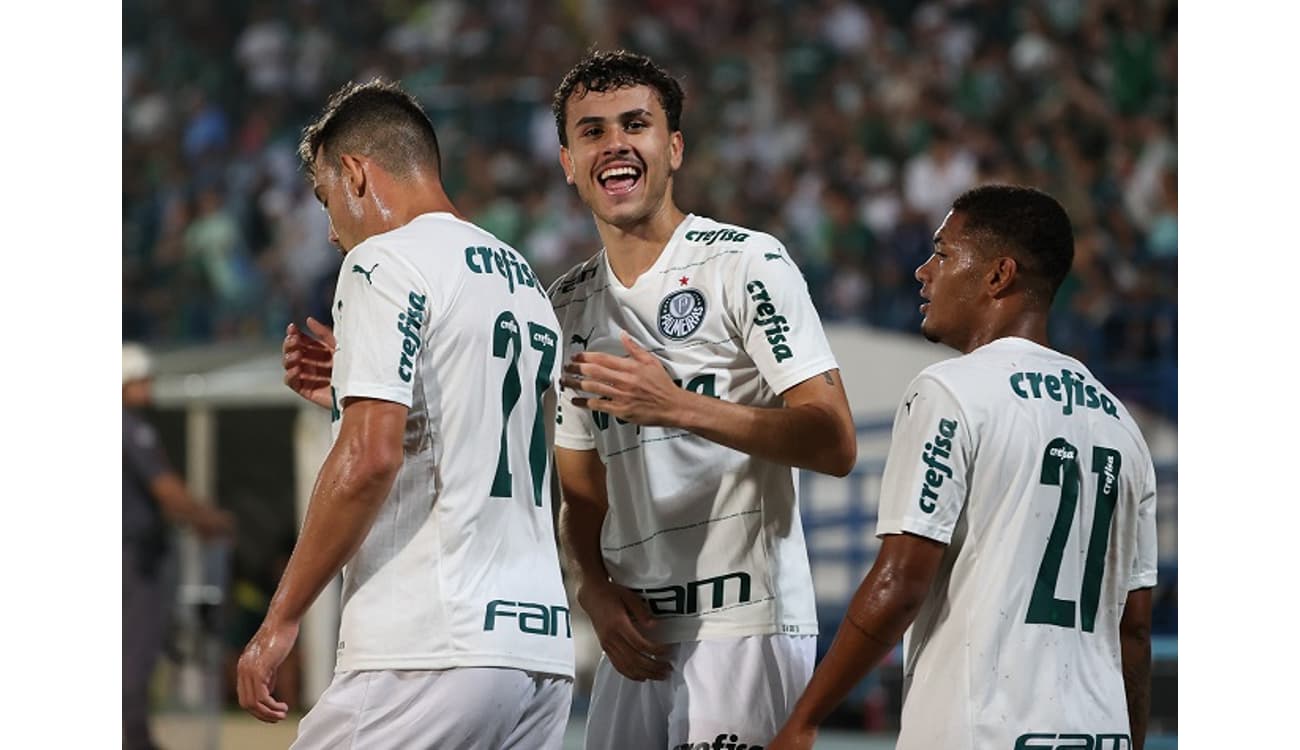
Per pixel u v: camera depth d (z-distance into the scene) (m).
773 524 5.63
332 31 28.22
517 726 4.96
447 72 27.52
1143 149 21.69
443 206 5.26
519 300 5.16
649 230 5.73
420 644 4.73
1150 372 15.84
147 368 12.55
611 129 5.65
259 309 24.73
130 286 25.72
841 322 21.25
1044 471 4.74
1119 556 4.92
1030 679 4.65
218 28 28.36
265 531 15.50
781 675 5.55
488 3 27.80
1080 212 21.16
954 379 4.75
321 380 5.82
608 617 5.78
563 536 6.04
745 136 24.36
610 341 5.79
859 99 24.11
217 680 12.77
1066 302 19.39
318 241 25.06
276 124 27.55
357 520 4.58
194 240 25.81
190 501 11.91
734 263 5.54
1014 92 23.05
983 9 24.20
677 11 26.66
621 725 5.89
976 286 5.04
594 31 26.95
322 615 14.49
